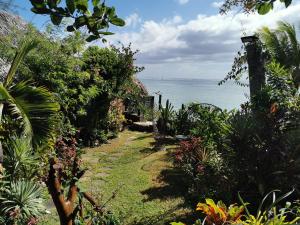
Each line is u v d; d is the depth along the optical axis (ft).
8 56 26.63
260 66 26.40
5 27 28.12
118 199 22.04
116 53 42.24
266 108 22.72
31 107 18.12
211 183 21.24
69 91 32.04
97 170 28.50
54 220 18.60
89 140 37.32
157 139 39.58
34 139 18.44
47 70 28.71
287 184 18.47
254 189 19.56
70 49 30.09
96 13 5.25
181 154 25.40
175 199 21.72
